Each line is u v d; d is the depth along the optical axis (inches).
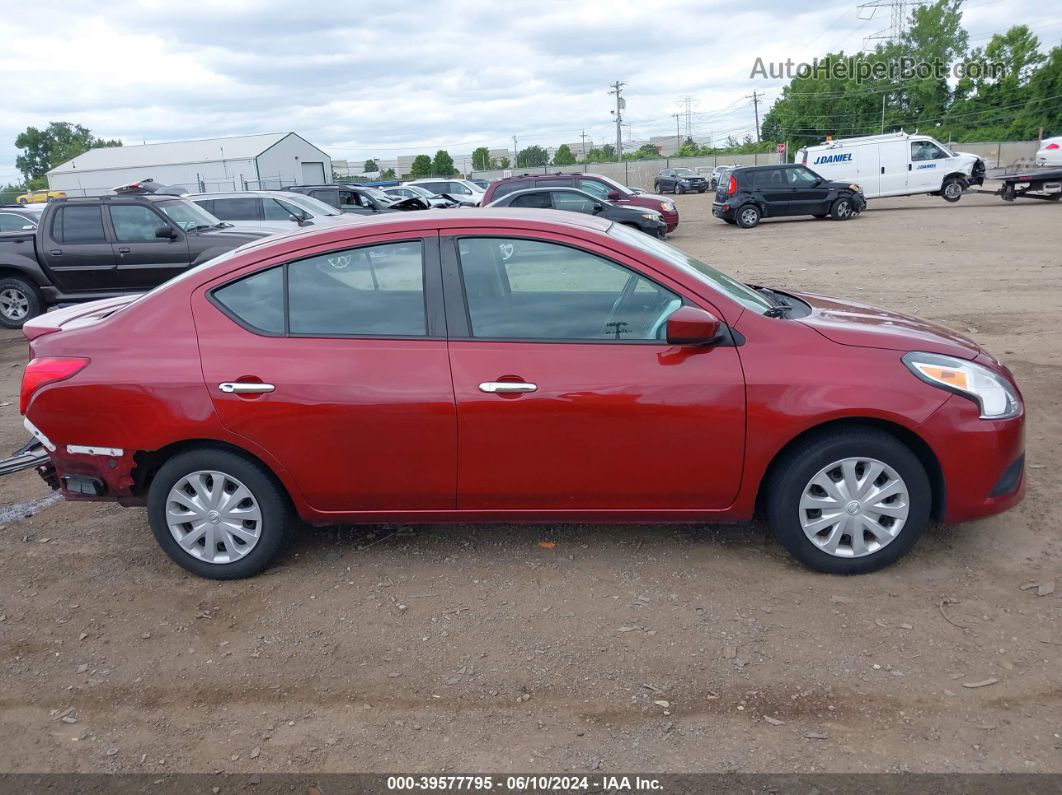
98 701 127.3
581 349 145.7
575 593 149.6
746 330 145.0
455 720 119.3
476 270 149.6
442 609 146.6
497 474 149.1
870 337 146.6
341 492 152.3
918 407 140.6
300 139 2154.3
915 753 108.4
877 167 1044.5
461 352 146.5
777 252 667.4
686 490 148.2
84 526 187.6
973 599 141.9
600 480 148.3
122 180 2034.9
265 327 150.9
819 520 147.6
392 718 120.4
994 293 429.1
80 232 437.4
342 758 113.1
